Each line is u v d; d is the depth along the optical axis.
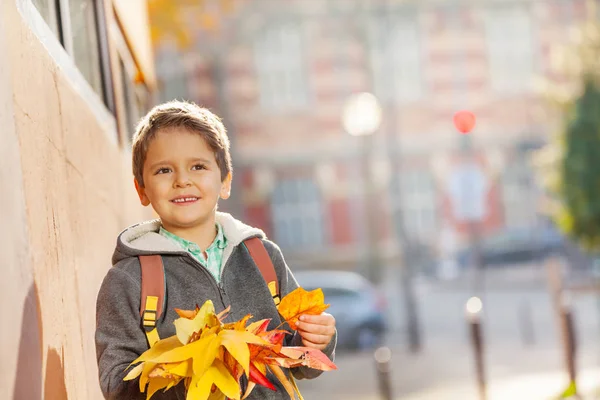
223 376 2.34
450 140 42.16
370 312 20.97
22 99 2.43
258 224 41.09
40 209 2.54
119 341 2.67
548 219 41.50
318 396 13.95
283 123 41.38
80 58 4.49
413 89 42.31
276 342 2.46
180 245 2.82
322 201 41.50
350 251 40.94
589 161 20.50
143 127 2.84
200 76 38.16
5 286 1.97
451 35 42.69
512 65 42.81
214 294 2.78
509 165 42.28
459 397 12.49
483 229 42.00
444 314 29.45
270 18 40.97
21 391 2.06
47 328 2.49
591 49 20.81
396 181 35.53
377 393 13.98
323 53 41.56
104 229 4.30
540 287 35.09
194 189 2.77
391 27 42.31
